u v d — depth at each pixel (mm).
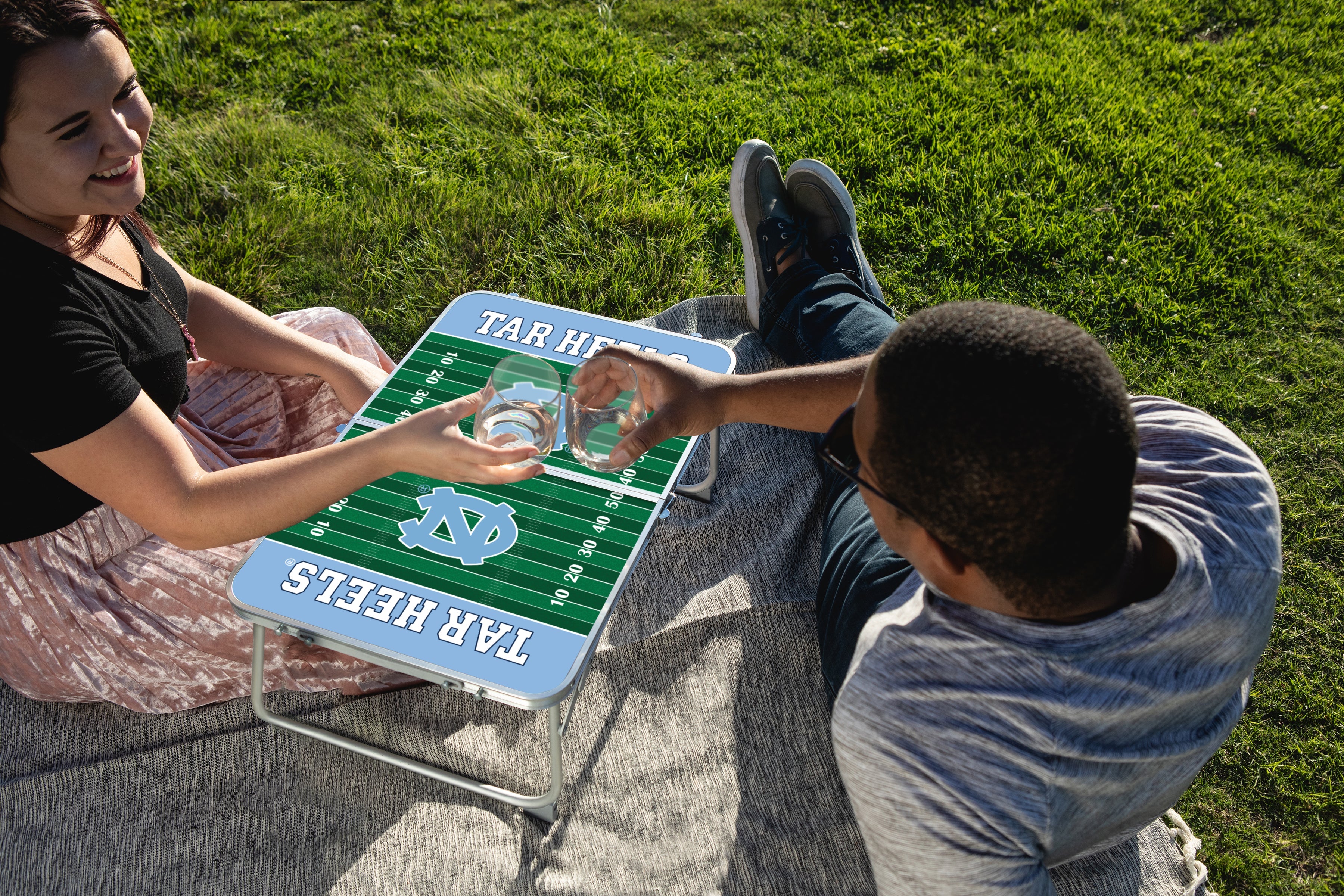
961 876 1348
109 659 2137
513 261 3652
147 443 1792
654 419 1932
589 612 1959
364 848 2064
